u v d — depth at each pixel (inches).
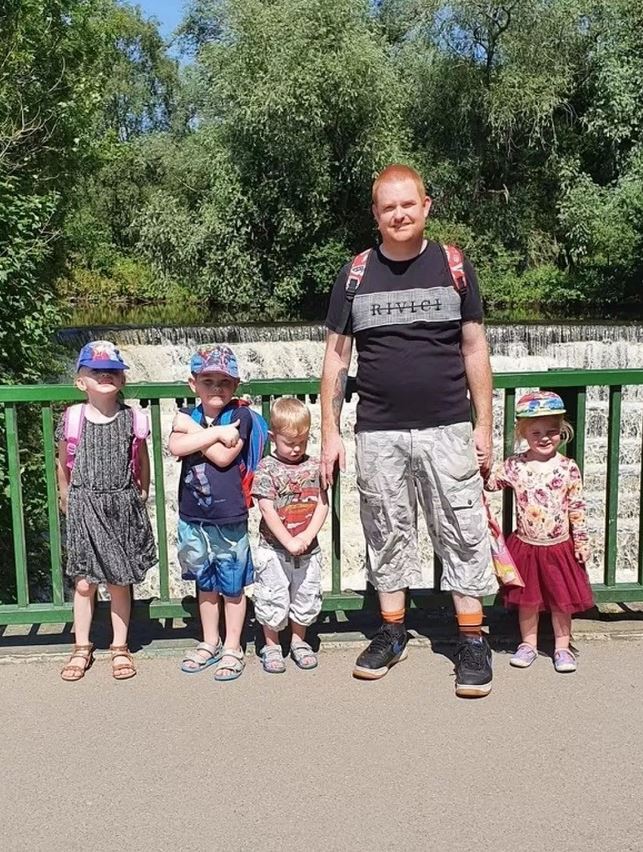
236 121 871.7
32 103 475.8
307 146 864.9
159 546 147.0
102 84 573.3
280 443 133.3
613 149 938.7
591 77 936.9
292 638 138.4
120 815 99.0
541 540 132.0
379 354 123.0
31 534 360.5
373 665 129.8
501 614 153.7
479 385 124.6
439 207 975.6
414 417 123.9
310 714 120.3
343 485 406.0
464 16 911.0
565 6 901.2
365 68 834.8
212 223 903.1
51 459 142.0
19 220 376.5
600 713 119.4
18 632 149.0
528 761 108.1
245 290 920.9
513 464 135.6
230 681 130.3
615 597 149.6
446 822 96.7
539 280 938.7
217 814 98.8
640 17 914.7
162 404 451.2
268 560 133.0
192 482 130.5
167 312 941.2
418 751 110.7
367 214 928.9
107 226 1104.2
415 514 132.3
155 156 1123.3
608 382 142.7
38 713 121.9
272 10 849.5
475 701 123.0
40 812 99.7
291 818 97.9
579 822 96.5
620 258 893.2
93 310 960.3
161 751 111.7
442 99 941.8
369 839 94.0
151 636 147.0
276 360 575.5
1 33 470.9
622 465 433.1
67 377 483.2
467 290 121.3
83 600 134.0
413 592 146.3
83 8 524.7
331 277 898.7
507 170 979.3
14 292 375.9
